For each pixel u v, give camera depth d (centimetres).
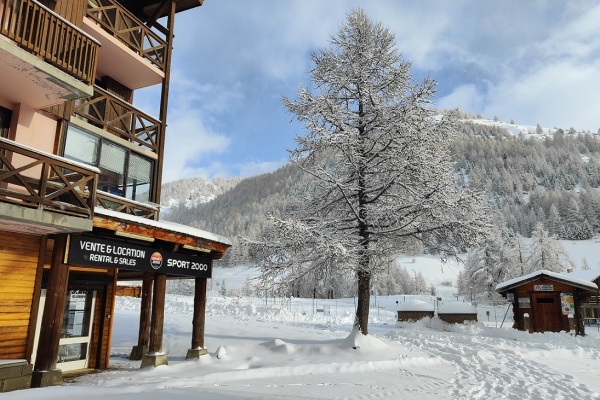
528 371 1159
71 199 957
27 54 821
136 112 1261
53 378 798
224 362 1147
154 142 1338
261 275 1407
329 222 1430
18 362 773
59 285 835
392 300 5675
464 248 1398
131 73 1364
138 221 958
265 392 830
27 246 859
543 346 1672
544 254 5153
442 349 1497
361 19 1550
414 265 9438
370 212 1403
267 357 1221
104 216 892
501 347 1599
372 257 1362
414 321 2677
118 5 1259
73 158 1070
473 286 5381
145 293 1312
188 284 6494
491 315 3956
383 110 1421
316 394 829
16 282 833
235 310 2930
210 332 1636
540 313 2228
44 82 895
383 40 1542
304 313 3180
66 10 1079
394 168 1366
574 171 18550
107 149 1166
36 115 1004
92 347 1135
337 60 1523
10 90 928
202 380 927
